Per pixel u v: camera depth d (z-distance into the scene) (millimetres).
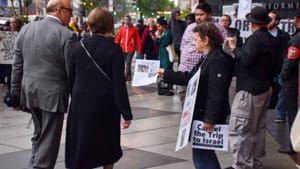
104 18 5430
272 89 6500
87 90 5363
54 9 5863
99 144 5395
